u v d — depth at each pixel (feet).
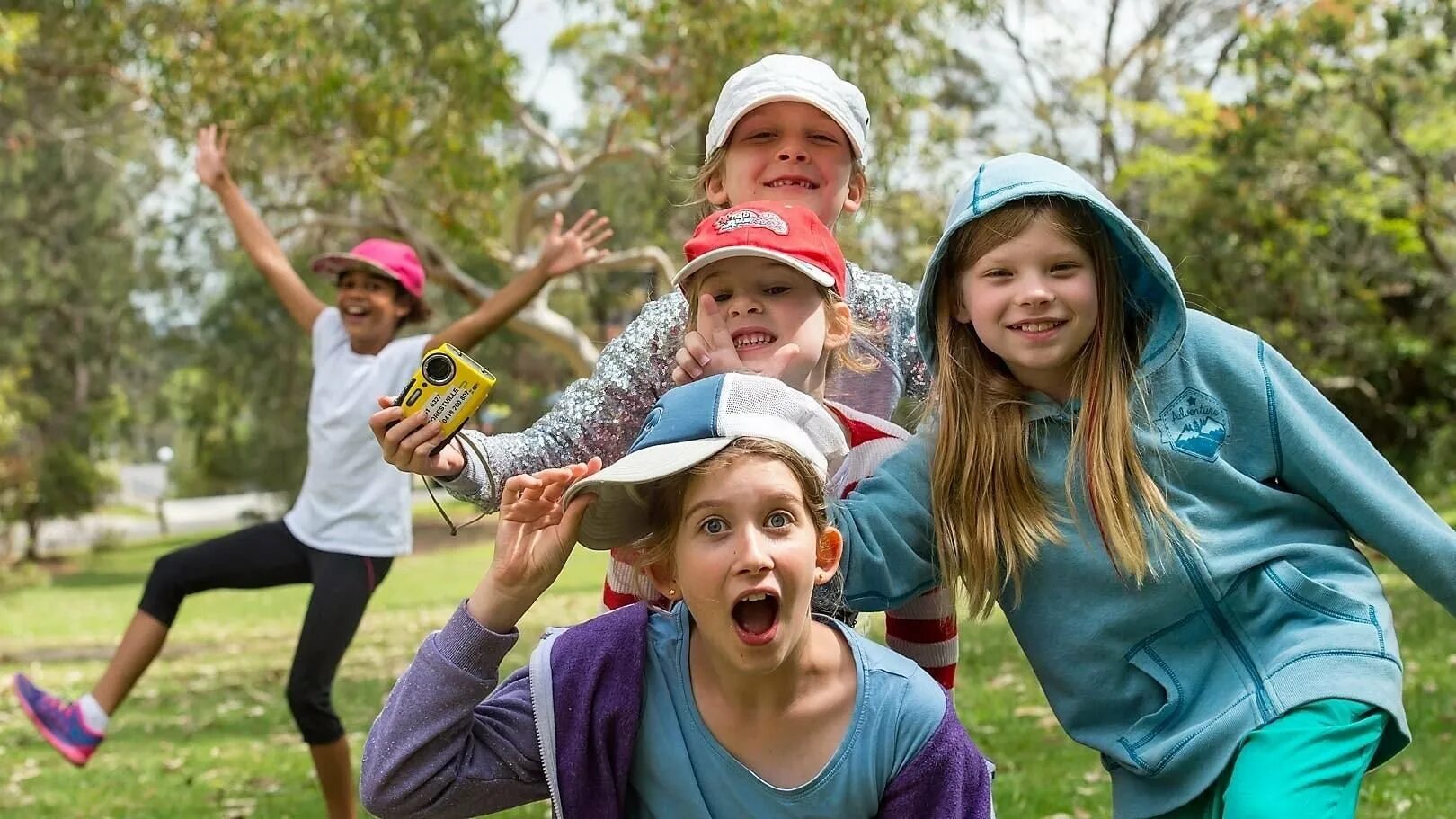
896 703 7.61
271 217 59.31
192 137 45.55
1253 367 9.05
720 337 9.20
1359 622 8.54
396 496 17.58
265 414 108.99
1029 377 9.19
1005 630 33.91
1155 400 9.05
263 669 36.19
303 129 45.88
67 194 101.19
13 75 51.57
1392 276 51.52
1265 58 47.39
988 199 8.84
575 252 17.06
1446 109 46.50
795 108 10.31
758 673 7.45
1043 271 8.84
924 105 49.14
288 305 18.54
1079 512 8.89
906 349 10.38
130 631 17.49
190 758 23.67
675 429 7.61
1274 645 8.64
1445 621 30.27
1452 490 53.31
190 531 140.77
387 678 31.89
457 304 101.09
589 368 53.11
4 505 91.30
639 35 47.37
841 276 9.44
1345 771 8.00
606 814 7.65
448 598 57.26
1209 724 8.52
